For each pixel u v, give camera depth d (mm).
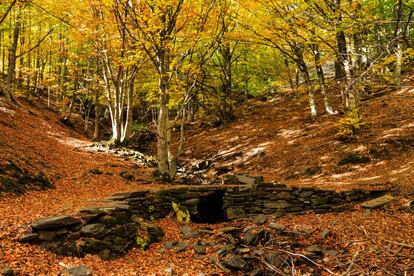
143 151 25609
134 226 8523
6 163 10766
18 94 28172
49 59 30922
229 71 26891
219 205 12156
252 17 16625
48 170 12703
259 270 7316
